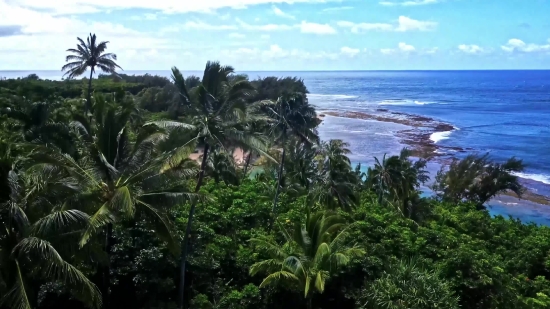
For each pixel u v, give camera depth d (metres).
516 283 25.05
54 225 14.46
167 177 19.09
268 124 38.31
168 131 20.09
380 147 87.62
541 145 87.75
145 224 21.78
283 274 18.91
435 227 33.44
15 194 13.54
